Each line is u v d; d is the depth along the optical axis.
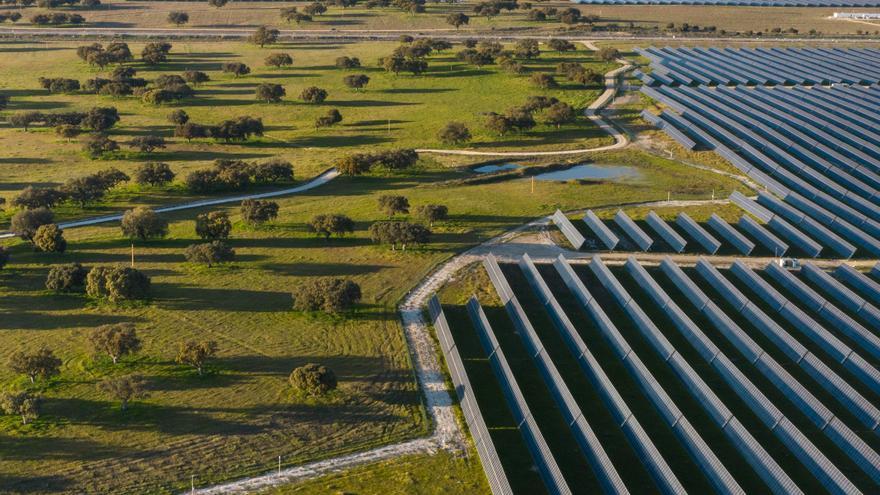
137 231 143.75
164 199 166.88
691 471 89.56
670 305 122.31
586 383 105.38
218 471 87.62
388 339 115.25
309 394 101.44
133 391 96.62
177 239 146.88
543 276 135.25
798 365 110.62
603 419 98.19
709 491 86.69
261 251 143.00
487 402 100.94
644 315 118.38
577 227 156.25
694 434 92.31
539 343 110.06
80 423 94.69
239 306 123.44
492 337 112.06
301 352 111.19
